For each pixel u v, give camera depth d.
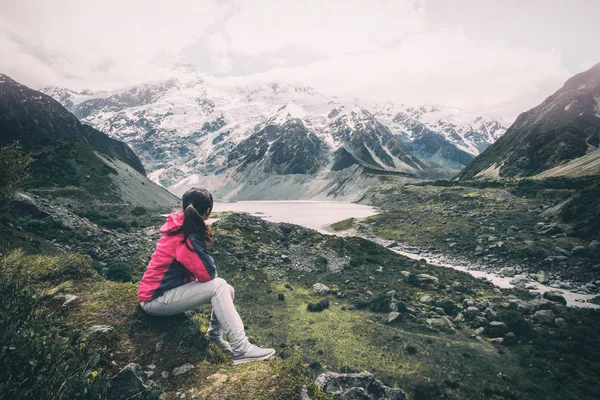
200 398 4.12
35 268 6.43
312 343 22.59
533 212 72.38
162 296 4.73
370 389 12.12
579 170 107.38
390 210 112.94
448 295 32.72
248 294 30.50
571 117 176.00
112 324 4.98
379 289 33.25
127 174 111.25
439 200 104.12
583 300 33.59
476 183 122.50
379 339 23.33
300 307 28.62
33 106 178.38
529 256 48.31
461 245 59.38
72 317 5.01
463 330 25.53
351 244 46.03
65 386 3.10
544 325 26.39
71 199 80.25
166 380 4.40
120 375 4.01
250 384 4.38
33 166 88.31
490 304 29.73
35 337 3.32
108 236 39.69
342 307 28.73
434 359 21.00
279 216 137.00
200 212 4.71
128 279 26.14
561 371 19.91
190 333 5.30
